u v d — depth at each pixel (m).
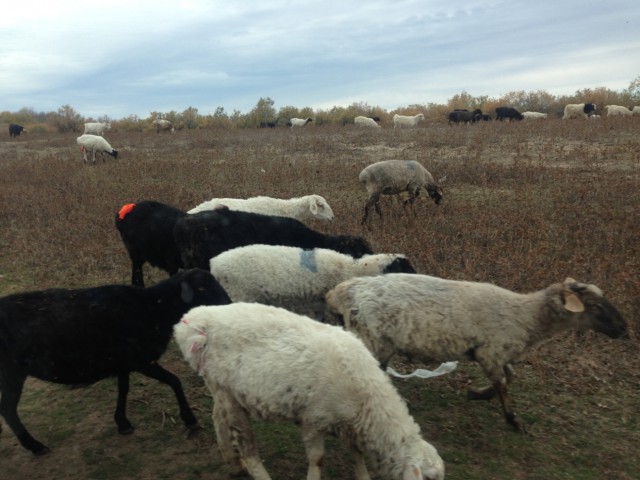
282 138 26.59
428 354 4.96
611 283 7.09
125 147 26.75
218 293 4.96
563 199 11.04
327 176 14.91
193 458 4.55
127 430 4.86
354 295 5.06
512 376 5.27
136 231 7.43
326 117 43.16
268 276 5.88
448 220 10.07
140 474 4.37
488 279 7.43
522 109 43.06
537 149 18.08
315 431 3.81
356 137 25.17
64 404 5.36
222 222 6.98
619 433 4.82
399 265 6.00
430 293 4.94
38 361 4.42
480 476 4.32
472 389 5.38
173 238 7.21
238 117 45.12
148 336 4.69
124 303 4.65
